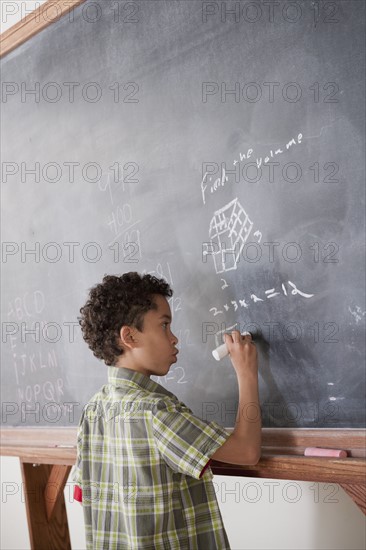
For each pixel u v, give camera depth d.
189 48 1.34
